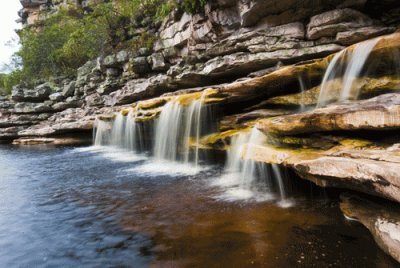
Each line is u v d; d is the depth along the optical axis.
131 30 23.41
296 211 5.28
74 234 5.18
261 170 7.01
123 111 16.59
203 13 15.23
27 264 4.26
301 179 6.30
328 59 8.10
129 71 21.59
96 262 4.17
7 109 28.27
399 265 3.32
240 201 6.15
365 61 7.03
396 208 3.92
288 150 6.08
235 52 13.50
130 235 4.94
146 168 10.87
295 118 5.82
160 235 4.82
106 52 25.86
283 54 11.47
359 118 4.53
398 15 10.02
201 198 6.57
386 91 6.70
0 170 12.73
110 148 18.28
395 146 4.12
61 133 23.25
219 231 4.75
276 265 3.61
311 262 3.60
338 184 4.55
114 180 9.19
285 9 11.44
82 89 25.92
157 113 12.70
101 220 5.77
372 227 3.97
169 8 18.14
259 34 12.28
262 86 8.97
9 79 36.97
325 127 5.26
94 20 27.45
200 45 15.98
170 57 19.12
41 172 11.74
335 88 7.79
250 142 7.65
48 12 47.31
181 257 4.04
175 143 11.74
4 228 5.67
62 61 32.75
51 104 27.67
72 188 8.59
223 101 9.91
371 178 3.67
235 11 13.46
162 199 6.77
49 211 6.56
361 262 3.51
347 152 4.39
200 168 10.10
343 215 4.81
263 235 4.45
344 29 10.19
